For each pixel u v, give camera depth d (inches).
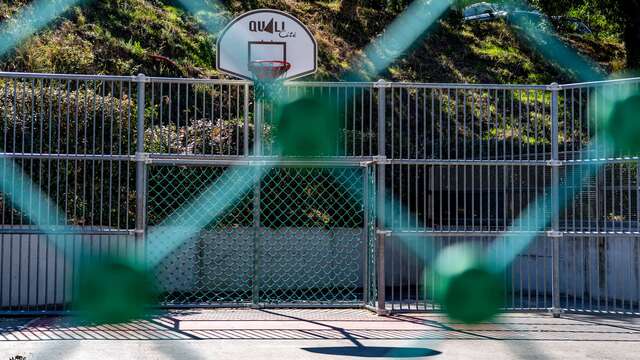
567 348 248.8
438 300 341.4
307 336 267.7
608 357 235.6
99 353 231.9
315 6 866.8
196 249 398.9
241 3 814.5
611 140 326.6
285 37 417.1
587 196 381.7
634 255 349.1
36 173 376.2
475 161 322.7
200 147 422.6
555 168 326.0
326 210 447.2
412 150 507.5
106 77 302.0
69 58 560.1
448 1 904.3
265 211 428.8
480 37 888.9
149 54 630.5
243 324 293.7
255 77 406.9
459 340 261.9
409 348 245.6
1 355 226.1
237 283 403.2
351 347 246.7
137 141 305.9
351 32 816.3
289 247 410.6
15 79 299.1
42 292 329.1
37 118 379.9
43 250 330.6
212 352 236.2
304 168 443.8
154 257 392.2
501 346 251.0
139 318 304.3
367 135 522.9
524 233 325.1
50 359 221.5
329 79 684.7
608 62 884.6
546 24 941.2
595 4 868.6
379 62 760.3
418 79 738.8
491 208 425.4
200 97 530.6
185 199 414.0
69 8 661.3
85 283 302.2
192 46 682.2
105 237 341.7
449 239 375.6
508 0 951.0
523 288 407.2
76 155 301.1
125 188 394.0
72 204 382.9
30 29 597.3
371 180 342.0
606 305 327.9
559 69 839.7
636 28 821.2
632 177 375.9
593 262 379.2
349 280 416.5
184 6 769.6
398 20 858.8
